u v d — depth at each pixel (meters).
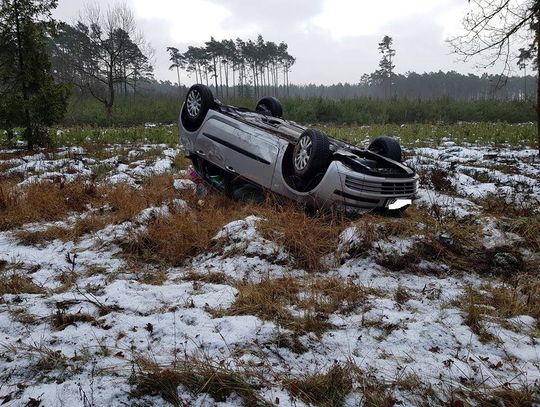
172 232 4.86
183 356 2.74
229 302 3.50
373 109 34.19
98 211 6.25
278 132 6.17
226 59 76.81
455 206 6.31
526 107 35.09
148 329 3.07
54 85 13.80
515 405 2.38
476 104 36.56
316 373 2.58
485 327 3.17
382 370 2.66
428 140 17.34
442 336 3.04
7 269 4.32
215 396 2.41
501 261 4.34
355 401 2.39
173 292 3.72
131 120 30.92
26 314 3.28
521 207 6.12
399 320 3.23
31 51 13.20
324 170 5.35
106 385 2.43
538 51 10.14
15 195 6.29
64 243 5.06
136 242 4.82
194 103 7.04
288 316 3.26
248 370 2.60
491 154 12.52
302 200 5.53
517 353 2.89
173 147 14.73
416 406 2.36
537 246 4.71
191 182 7.77
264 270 4.23
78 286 3.90
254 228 4.79
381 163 5.78
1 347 2.82
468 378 2.60
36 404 2.28
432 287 3.93
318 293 3.67
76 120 29.78
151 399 2.37
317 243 4.60
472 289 3.86
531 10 7.39
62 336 2.96
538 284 3.91
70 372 2.57
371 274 4.20
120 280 3.95
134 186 7.61
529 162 11.17
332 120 32.12
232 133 6.37
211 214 5.56
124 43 34.09
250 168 6.10
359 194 5.18
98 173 9.51
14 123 13.28
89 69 33.78
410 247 4.44
